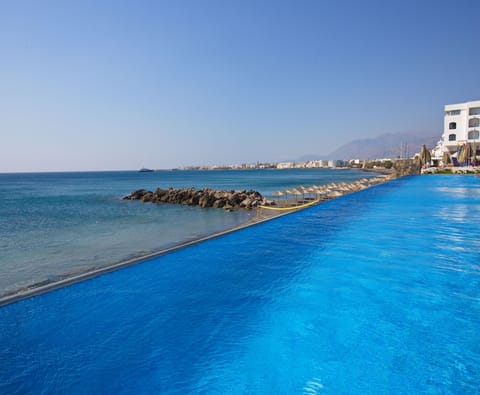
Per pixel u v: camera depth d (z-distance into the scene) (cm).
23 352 411
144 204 2712
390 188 2981
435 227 1150
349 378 352
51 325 478
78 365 387
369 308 519
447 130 6438
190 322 486
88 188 5353
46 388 354
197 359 396
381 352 397
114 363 388
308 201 2116
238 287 620
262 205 2130
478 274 666
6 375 369
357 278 654
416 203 1845
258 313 510
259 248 891
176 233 1331
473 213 1461
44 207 2530
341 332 448
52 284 602
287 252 850
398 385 338
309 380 351
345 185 2862
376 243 931
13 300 541
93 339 441
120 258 941
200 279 660
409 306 524
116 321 490
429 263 738
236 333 452
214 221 1653
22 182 8662
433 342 421
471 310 506
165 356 404
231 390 341
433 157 7875
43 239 1251
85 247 1098
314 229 1143
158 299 566
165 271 706
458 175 5084
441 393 326
